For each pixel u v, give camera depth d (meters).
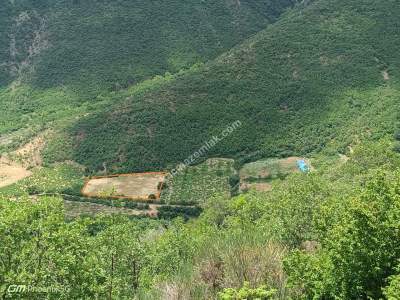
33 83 179.62
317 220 20.12
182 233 34.81
